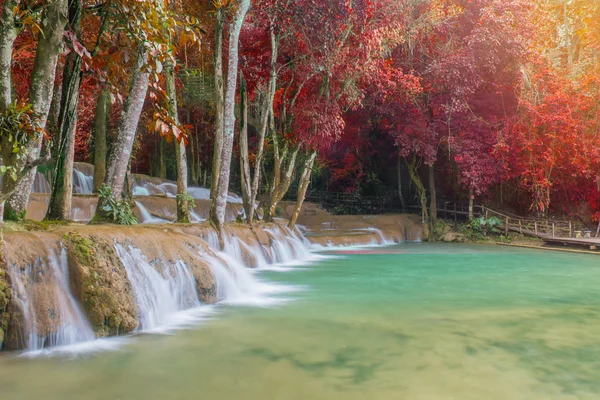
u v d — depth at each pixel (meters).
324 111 15.40
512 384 3.99
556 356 4.79
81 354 4.66
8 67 5.07
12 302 4.59
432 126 22.30
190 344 5.11
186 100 22.34
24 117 4.83
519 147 21.08
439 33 21.25
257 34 15.21
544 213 22.72
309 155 17.62
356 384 3.94
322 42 14.34
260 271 11.84
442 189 26.84
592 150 19.75
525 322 6.37
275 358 4.63
